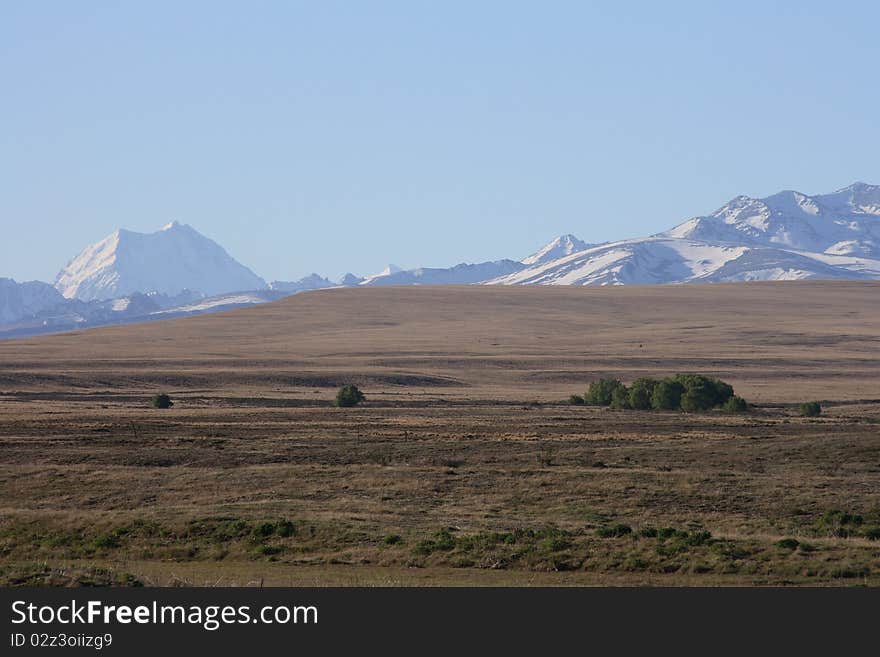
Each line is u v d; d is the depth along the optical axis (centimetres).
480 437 18688
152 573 8056
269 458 15950
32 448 17175
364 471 14238
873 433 17575
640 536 9388
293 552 9219
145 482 13688
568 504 11888
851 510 11412
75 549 9531
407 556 8762
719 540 9094
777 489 12562
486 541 9119
